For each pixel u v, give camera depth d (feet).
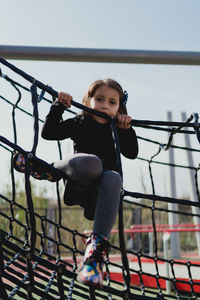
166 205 29.07
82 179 4.81
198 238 21.16
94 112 5.49
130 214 27.48
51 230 22.20
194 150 8.37
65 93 5.46
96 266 4.42
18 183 23.20
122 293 4.85
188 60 9.47
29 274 4.70
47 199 24.61
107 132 6.22
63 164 5.20
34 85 5.26
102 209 4.61
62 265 4.86
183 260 18.74
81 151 6.04
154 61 9.47
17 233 20.89
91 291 4.91
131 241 25.53
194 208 21.99
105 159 6.05
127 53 9.29
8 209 21.99
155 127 6.33
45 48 9.03
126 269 4.87
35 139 4.91
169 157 23.03
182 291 13.34
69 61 9.30
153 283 14.40
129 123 5.66
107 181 4.78
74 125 6.28
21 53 8.96
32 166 5.90
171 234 20.95
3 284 4.77
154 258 7.06
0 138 4.71
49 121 5.61
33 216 4.66
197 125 5.89
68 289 7.10
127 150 6.54
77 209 24.49
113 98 6.25
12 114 7.19
